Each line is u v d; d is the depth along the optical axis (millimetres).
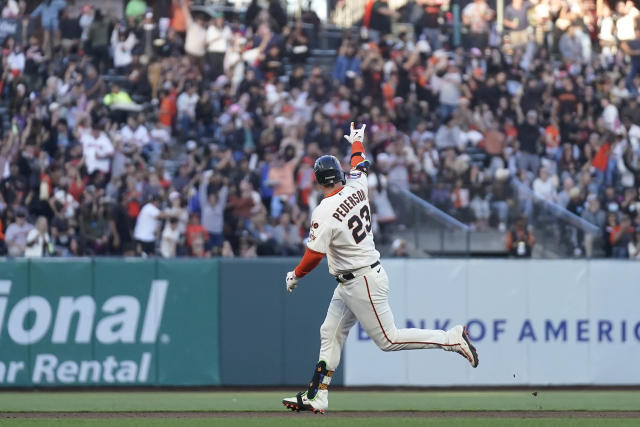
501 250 43000
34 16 50562
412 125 50438
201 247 42000
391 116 50094
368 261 22078
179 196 43062
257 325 33312
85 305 32906
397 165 46594
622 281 34031
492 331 33625
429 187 44531
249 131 48000
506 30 54812
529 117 49594
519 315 33719
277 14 52844
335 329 22766
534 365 33656
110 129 47500
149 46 51375
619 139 50000
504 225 43625
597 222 45438
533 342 33719
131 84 50688
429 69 51031
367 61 50656
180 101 49094
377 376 33281
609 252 44156
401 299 33469
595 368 33844
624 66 54375
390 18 54062
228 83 50688
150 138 48031
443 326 33562
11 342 32688
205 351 33125
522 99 50531
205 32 51281
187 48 51156
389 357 33312
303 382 33219
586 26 54938
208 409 26922
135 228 42844
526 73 53312
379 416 24609
